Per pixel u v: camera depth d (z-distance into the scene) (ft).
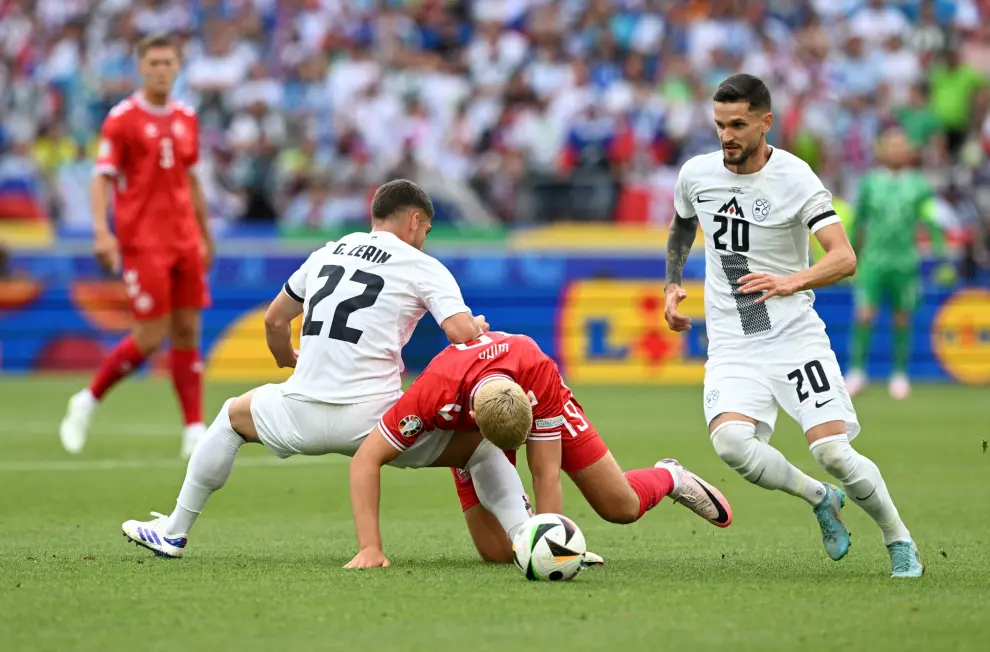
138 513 89.66
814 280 62.90
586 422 66.28
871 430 146.00
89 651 46.39
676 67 256.32
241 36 262.47
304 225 223.30
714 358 67.10
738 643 47.60
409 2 275.80
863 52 269.85
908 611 53.52
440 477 111.65
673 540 77.82
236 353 210.38
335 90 252.21
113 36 262.88
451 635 48.65
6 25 273.33
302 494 100.89
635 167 238.48
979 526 84.02
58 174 233.14
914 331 222.89
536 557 60.13
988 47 272.51
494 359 63.31
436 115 256.32
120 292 212.84
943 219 232.94
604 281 216.33
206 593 56.95
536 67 262.26
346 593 56.95
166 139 114.83
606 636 48.57
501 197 228.84
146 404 176.04
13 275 211.41
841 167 244.63
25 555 69.82
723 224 66.59
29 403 173.68
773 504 95.50
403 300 66.39
